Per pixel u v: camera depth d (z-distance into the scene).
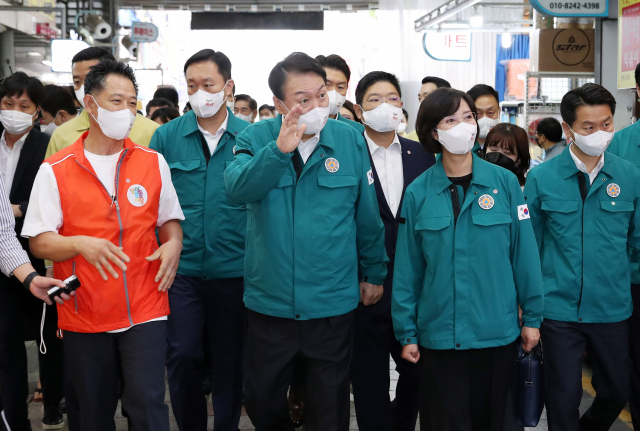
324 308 2.38
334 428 2.44
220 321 2.96
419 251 2.40
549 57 6.16
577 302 2.67
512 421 2.33
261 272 2.39
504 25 8.84
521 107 7.92
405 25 10.50
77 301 2.23
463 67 10.44
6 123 2.96
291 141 2.11
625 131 3.14
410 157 2.98
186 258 2.92
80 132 3.12
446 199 2.32
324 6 11.67
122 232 2.26
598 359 2.70
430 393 2.35
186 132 2.95
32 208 2.22
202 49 2.89
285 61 2.23
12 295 2.90
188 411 2.87
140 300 2.29
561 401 2.68
